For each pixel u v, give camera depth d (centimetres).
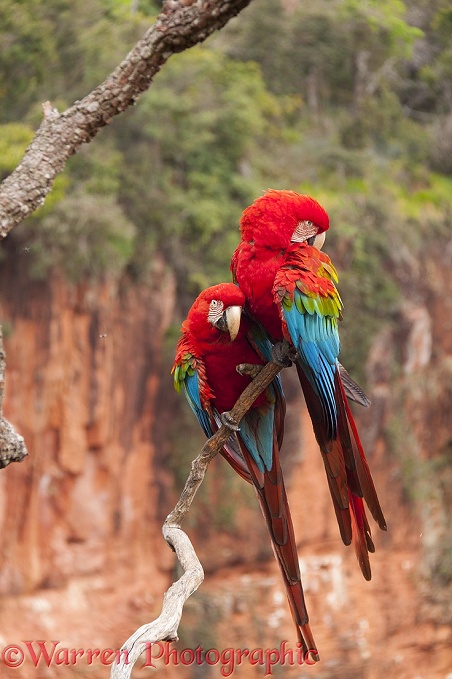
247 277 623
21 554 2334
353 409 2883
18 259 2311
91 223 2372
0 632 2248
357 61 3369
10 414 2306
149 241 2589
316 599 2664
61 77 2612
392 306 3020
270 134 3181
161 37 486
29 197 489
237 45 3256
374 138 3531
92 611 2389
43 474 2362
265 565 2627
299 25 3259
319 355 602
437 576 2939
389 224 3145
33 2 2514
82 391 2405
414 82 3622
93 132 504
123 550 2491
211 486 2586
